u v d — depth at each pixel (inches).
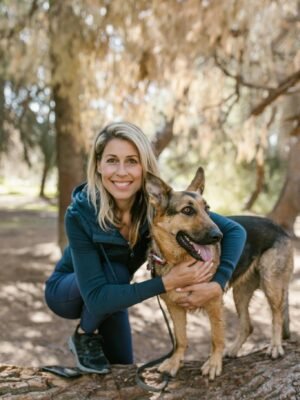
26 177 1368.1
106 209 120.3
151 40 316.2
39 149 884.6
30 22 378.3
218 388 117.7
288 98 472.7
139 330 268.2
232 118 535.5
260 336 250.2
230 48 325.7
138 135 123.5
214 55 334.0
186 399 115.2
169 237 126.9
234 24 319.6
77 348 129.6
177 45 308.3
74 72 348.5
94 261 120.8
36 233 650.2
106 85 352.2
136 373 127.0
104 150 122.2
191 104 373.1
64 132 405.1
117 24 317.4
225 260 126.4
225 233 132.3
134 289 115.6
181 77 340.8
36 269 412.2
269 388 112.0
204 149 404.2
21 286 355.9
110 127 124.4
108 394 118.1
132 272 137.6
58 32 347.9
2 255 475.5
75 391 119.0
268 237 149.6
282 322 142.8
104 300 116.1
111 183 121.1
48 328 267.6
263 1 310.0
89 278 119.0
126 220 129.0
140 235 130.5
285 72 409.4
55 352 232.4
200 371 126.9
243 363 127.8
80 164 416.2
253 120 359.9
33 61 371.6
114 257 127.1
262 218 156.5
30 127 690.8
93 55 352.2
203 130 396.5
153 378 124.9
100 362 128.5
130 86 343.3
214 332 124.9
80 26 340.8
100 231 121.1
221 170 751.7
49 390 119.4
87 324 128.6
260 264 148.0
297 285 360.8
